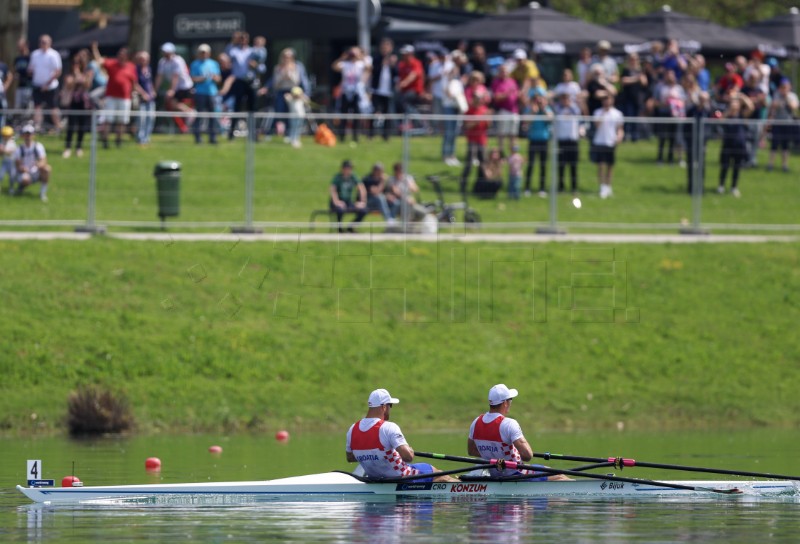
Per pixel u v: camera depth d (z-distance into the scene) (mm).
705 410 97562
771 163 139000
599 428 94562
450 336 104000
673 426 95625
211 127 127562
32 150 117250
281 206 122938
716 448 83812
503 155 126812
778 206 131875
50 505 61906
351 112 143000
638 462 66375
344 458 78500
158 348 97812
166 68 142000
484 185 125438
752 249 119062
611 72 144625
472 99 127375
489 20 158250
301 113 139250
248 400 94625
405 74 145125
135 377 95250
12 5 155375
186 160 125438
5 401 91375
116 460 77062
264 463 76188
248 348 99375
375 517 58406
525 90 137625
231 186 124125
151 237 111250
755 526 56750
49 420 90625
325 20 161375
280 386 96438
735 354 104250
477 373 99938
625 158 139375
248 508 61000
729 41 165625
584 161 128625
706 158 132125
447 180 127312
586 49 146250
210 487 64438
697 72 138875
